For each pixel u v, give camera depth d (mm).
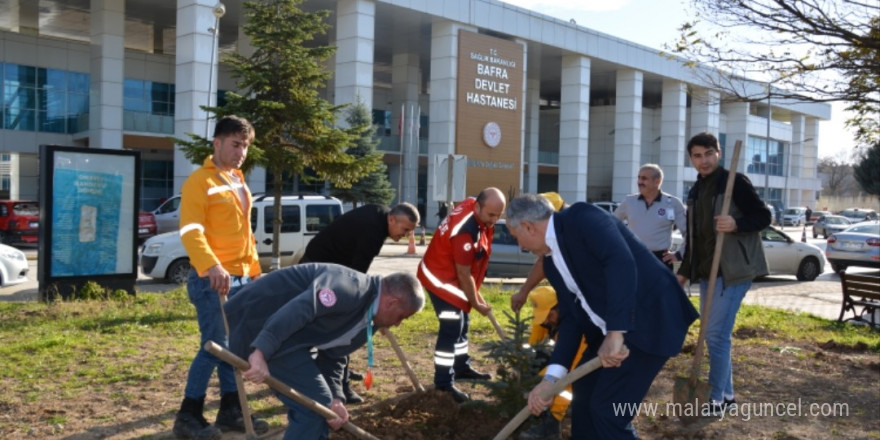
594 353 4027
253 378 3297
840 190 108312
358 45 31062
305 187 38094
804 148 68875
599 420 3752
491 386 4504
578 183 41469
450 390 5312
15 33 32844
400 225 5309
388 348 7367
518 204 3744
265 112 15812
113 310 9531
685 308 3750
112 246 10898
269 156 15961
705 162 5070
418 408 4910
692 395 4828
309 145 16578
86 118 33562
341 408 3678
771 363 6863
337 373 4109
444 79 35156
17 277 12516
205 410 5172
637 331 3613
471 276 5352
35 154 34000
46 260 10328
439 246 5398
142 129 33062
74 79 34688
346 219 5344
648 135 55250
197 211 4426
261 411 5125
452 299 5355
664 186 48438
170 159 36750
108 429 4750
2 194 36062
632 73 44594
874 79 6973
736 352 7383
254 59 16766
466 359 5918
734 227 4754
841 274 10531
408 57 42156
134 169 11047
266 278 3732
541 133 59156
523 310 10430
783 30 6750
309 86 16812
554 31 39406
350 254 5332
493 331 8492
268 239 15703
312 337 3646
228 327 3727
